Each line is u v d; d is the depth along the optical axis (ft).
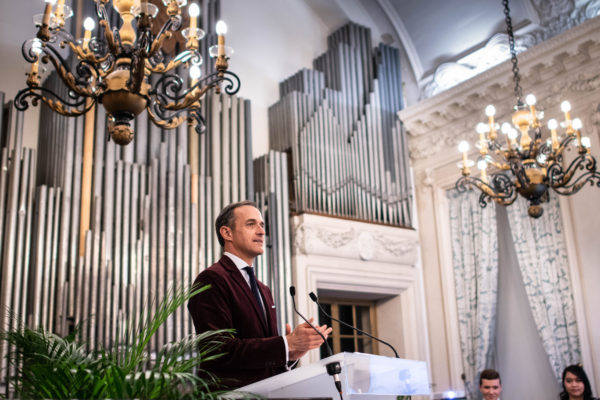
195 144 23.72
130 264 20.22
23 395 6.30
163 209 21.40
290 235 25.18
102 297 19.29
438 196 28.99
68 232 19.62
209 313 9.27
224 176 23.71
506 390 25.99
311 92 27.91
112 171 20.80
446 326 27.55
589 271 23.67
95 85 13.21
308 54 30.58
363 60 30.19
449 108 28.40
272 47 29.25
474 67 28.96
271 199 24.47
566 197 24.70
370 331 28.63
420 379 8.29
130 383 6.08
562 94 25.35
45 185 20.12
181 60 13.60
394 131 29.43
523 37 27.40
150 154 22.16
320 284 25.50
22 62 22.08
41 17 12.14
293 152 26.11
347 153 27.48
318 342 8.60
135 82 11.94
